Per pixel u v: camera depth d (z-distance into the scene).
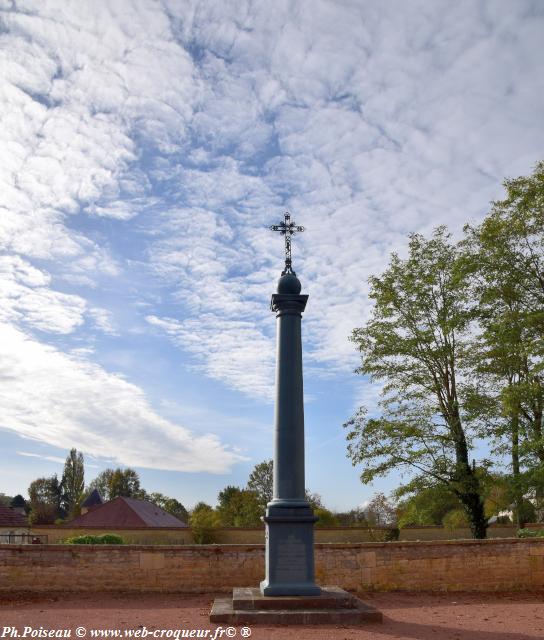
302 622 12.75
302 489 14.66
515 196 25.45
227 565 17.14
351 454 26.28
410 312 27.03
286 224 16.58
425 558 18.14
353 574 17.75
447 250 27.48
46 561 16.62
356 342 27.42
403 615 13.98
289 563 14.09
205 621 12.73
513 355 24.62
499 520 35.66
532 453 23.34
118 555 16.88
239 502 59.06
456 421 25.50
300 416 14.97
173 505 81.69
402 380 26.59
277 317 15.71
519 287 25.48
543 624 12.85
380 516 47.94
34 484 90.62
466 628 12.38
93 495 69.00
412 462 25.42
